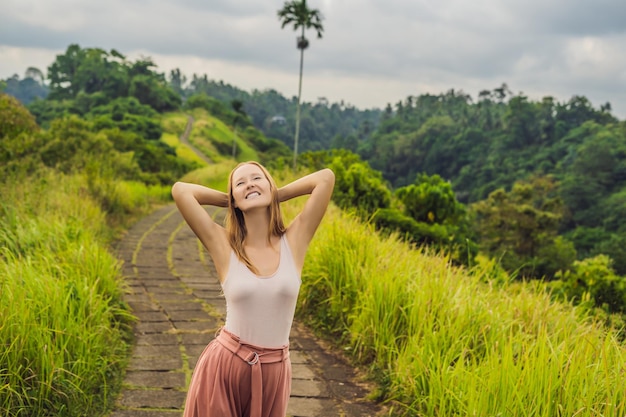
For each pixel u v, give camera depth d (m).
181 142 101.44
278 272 2.99
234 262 3.01
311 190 3.24
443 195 16.03
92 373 4.77
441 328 5.14
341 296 6.81
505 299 6.14
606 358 4.16
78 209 11.12
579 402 3.77
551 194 84.56
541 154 114.06
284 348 3.02
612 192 84.69
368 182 15.16
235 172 3.13
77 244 7.64
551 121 125.25
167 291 8.27
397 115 170.38
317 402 4.96
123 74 132.38
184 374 5.34
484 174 117.12
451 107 168.12
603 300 9.57
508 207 42.38
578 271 10.27
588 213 79.88
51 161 18.97
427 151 135.25
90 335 4.96
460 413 4.06
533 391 3.94
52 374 4.30
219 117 131.50
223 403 2.90
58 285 5.60
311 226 3.18
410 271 6.48
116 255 10.46
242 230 3.10
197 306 7.59
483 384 4.06
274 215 3.08
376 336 5.74
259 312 2.93
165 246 11.84
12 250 7.03
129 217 15.27
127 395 4.85
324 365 5.80
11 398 4.11
